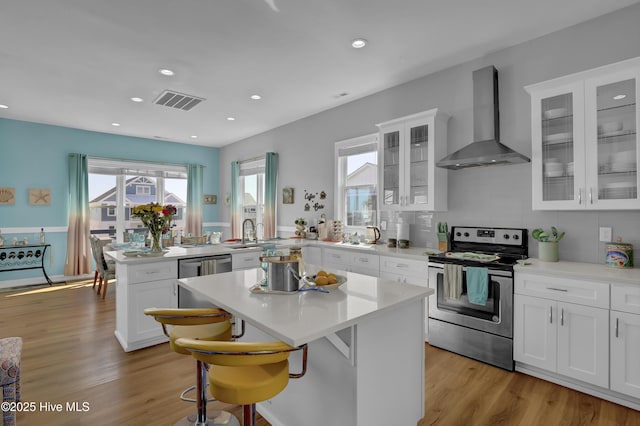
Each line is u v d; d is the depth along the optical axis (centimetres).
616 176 233
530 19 263
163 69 346
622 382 206
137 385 238
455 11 251
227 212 746
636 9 245
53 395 225
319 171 502
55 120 541
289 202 554
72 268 583
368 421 150
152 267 301
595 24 262
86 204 598
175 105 460
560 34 279
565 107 256
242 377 132
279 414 192
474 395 224
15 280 539
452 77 346
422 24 269
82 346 304
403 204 357
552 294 233
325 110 489
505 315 255
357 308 146
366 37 287
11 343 186
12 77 364
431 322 302
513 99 304
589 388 223
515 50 303
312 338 117
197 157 746
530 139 294
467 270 272
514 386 234
